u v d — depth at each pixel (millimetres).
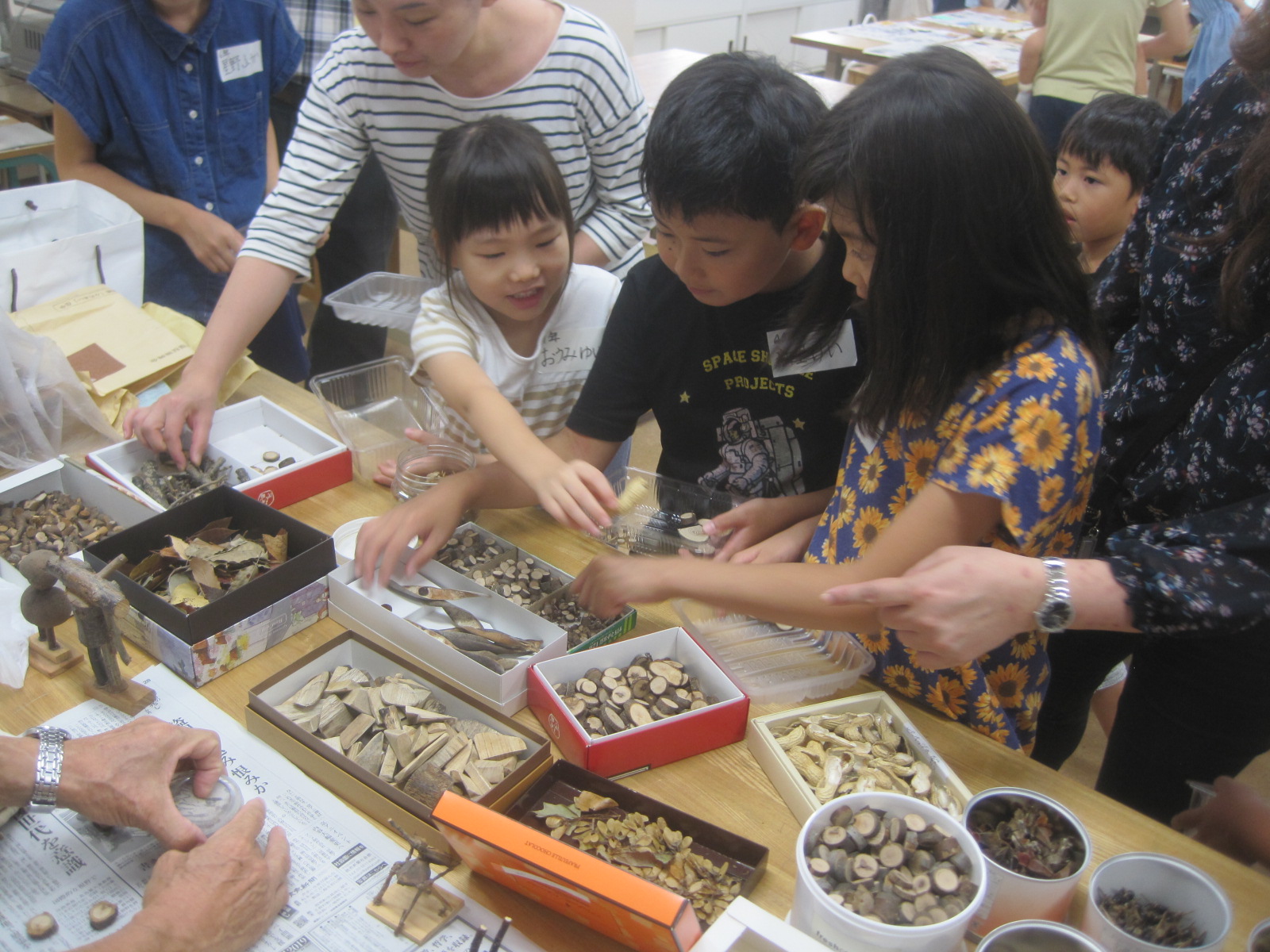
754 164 1017
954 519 949
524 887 821
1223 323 1004
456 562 1242
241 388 1706
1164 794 1260
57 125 2125
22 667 1055
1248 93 1056
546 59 1615
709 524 1280
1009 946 707
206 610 1028
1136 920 772
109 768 874
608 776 963
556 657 1051
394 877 844
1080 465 942
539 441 1265
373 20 1358
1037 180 870
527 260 1350
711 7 6227
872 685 1118
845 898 753
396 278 2104
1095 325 977
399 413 1704
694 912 792
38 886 837
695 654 1062
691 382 1375
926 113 826
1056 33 3666
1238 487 1021
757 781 976
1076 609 863
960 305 885
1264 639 1099
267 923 809
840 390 1284
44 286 1681
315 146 1667
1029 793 847
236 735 994
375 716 990
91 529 1274
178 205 2141
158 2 1992
